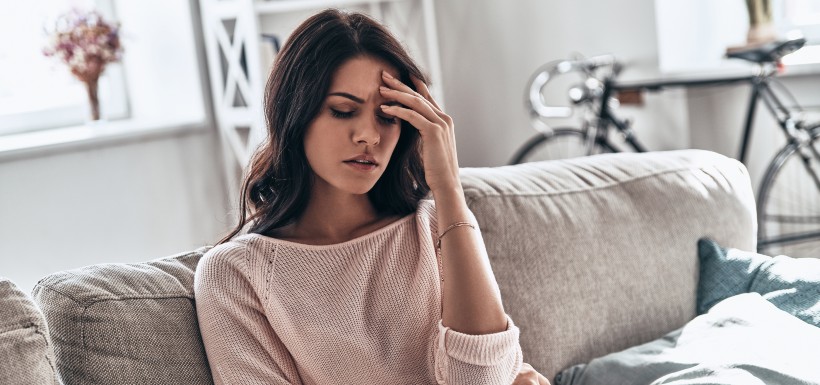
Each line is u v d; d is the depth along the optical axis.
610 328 1.70
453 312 1.35
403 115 1.36
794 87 3.70
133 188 3.73
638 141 4.19
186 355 1.36
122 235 3.69
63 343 1.29
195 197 3.99
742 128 3.86
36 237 3.39
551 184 1.80
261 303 1.35
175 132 3.90
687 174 1.90
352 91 1.32
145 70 4.11
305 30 1.35
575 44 4.39
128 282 1.38
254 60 3.79
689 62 4.07
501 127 4.81
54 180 3.44
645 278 1.75
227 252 1.37
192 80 4.03
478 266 1.37
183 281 1.44
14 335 1.18
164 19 4.04
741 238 1.88
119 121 4.07
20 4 3.72
